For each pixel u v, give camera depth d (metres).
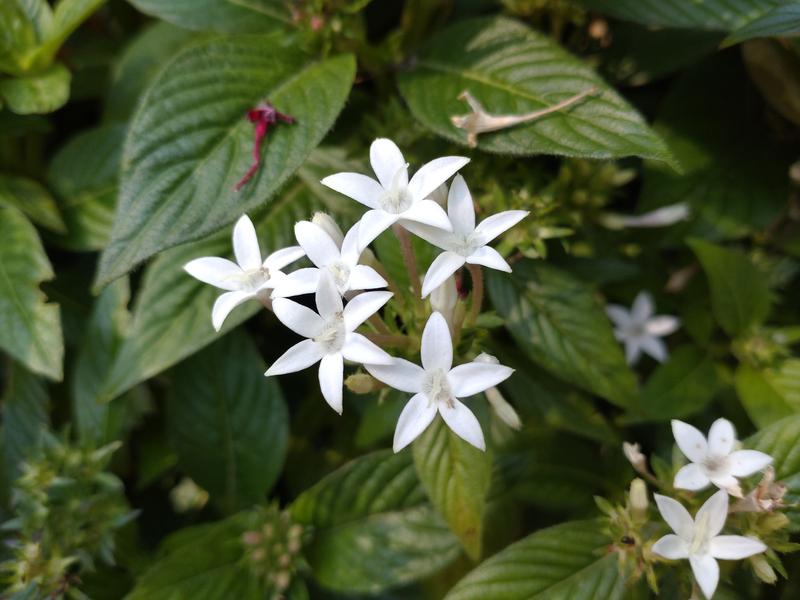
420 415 0.13
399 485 0.17
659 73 0.20
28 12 0.19
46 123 0.20
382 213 0.13
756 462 0.14
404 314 0.15
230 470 0.19
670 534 0.14
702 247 0.18
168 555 0.18
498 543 0.19
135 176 0.16
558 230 0.17
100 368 0.19
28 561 0.17
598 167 0.19
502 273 0.18
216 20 0.18
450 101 0.17
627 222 0.19
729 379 0.19
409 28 0.19
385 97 0.19
